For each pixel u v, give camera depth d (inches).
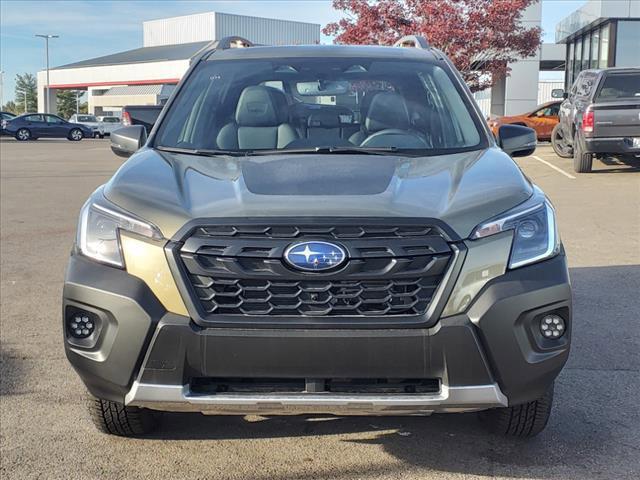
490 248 120.4
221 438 152.1
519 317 120.0
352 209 121.2
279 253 117.0
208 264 118.6
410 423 158.1
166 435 153.5
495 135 182.2
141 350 119.2
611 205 446.3
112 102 2805.1
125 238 123.2
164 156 153.8
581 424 157.1
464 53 831.7
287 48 197.0
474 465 139.9
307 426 157.4
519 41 844.6
